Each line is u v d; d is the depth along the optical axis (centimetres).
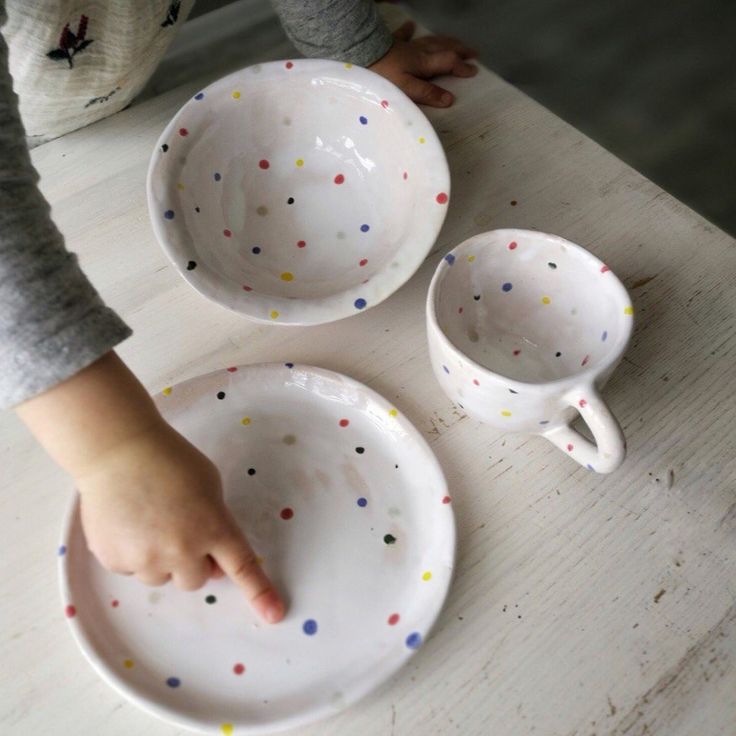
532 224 57
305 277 54
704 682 40
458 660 40
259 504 44
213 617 41
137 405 40
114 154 63
